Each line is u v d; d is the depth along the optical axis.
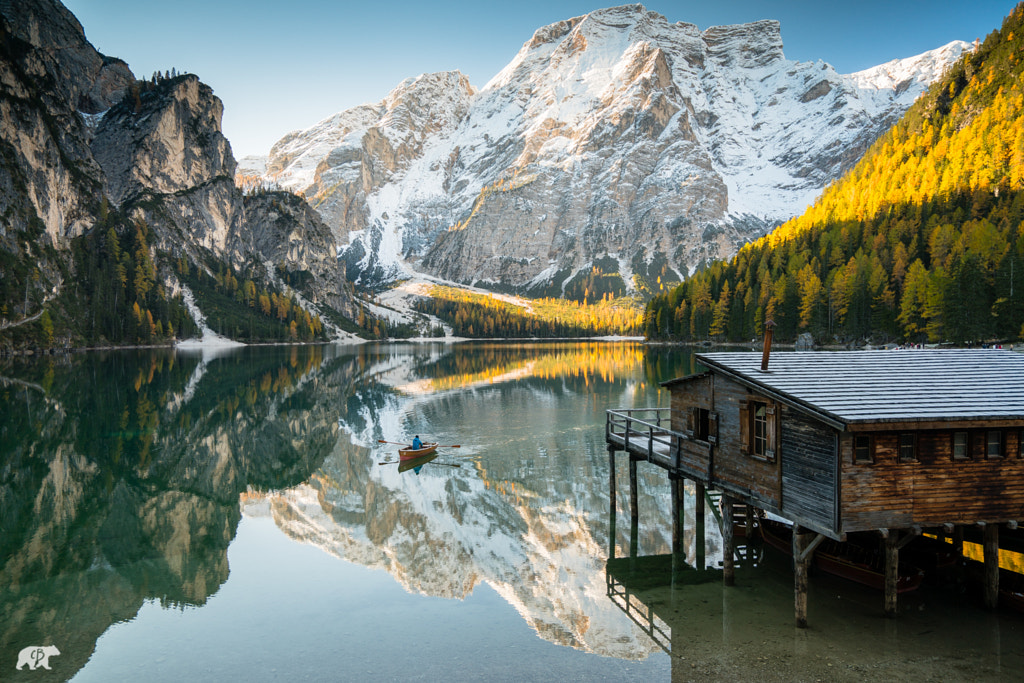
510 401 72.44
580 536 28.36
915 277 114.12
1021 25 195.88
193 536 29.55
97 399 74.06
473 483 37.94
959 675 15.98
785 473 19.00
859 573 21.81
